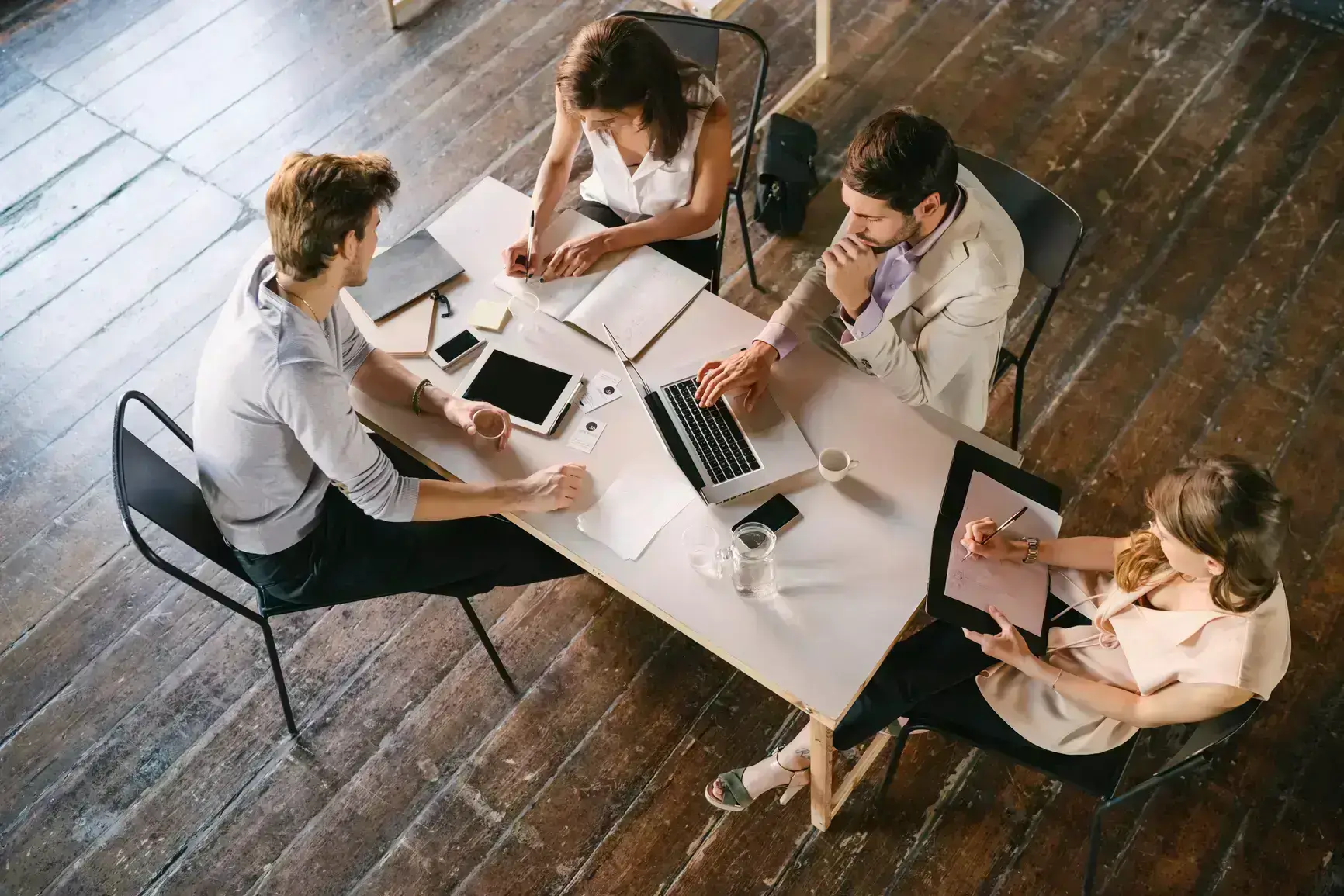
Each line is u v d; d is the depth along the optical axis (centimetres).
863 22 364
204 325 308
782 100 341
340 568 204
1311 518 256
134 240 325
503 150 342
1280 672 160
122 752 239
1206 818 220
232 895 221
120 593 261
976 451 186
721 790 221
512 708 242
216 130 349
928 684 186
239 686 247
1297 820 219
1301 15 350
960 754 230
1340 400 273
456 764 235
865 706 190
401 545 206
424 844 226
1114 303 294
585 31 208
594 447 190
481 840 226
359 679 247
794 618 168
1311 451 266
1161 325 289
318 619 256
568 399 196
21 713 245
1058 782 225
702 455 185
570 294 212
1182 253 302
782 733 235
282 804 232
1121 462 268
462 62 364
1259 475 148
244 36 372
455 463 190
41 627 257
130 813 231
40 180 339
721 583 172
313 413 174
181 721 243
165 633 255
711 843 223
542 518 182
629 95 205
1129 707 168
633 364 201
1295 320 287
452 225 226
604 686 244
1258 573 149
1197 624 162
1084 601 181
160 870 225
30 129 351
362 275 180
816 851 221
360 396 200
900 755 211
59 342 305
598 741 237
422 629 253
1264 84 336
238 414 180
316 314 179
